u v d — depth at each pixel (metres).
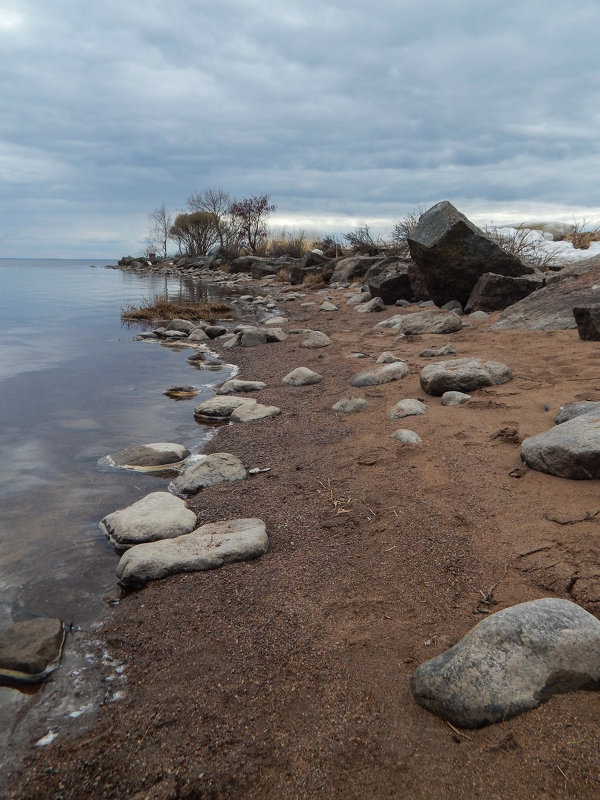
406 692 2.18
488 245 10.33
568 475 3.51
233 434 5.51
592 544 2.86
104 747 2.06
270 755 1.96
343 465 4.32
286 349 9.68
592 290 8.40
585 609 2.44
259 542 3.28
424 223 11.06
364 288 16.64
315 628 2.59
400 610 2.65
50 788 1.91
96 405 6.75
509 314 9.02
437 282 10.95
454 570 2.87
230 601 2.85
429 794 1.76
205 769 1.93
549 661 2.04
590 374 5.58
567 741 1.85
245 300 19.30
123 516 3.67
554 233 19.41
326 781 1.85
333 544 3.28
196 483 4.32
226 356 9.80
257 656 2.45
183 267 44.56
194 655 2.50
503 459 3.94
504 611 2.24
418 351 7.91
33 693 2.37
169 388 7.52
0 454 5.09
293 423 5.59
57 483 4.47
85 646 2.64
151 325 14.30
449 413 5.04
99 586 3.12
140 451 4.98
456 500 3.49
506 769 1.80
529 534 3.04
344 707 2.14
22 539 3.61
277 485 4.18
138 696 2.30
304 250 31.59
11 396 7.14
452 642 2.40
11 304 19.47
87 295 23.27
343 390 6.50
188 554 3.20
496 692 1.98
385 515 3.48
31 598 3.02
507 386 5.57
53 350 10.57
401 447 4.43
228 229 44.66
